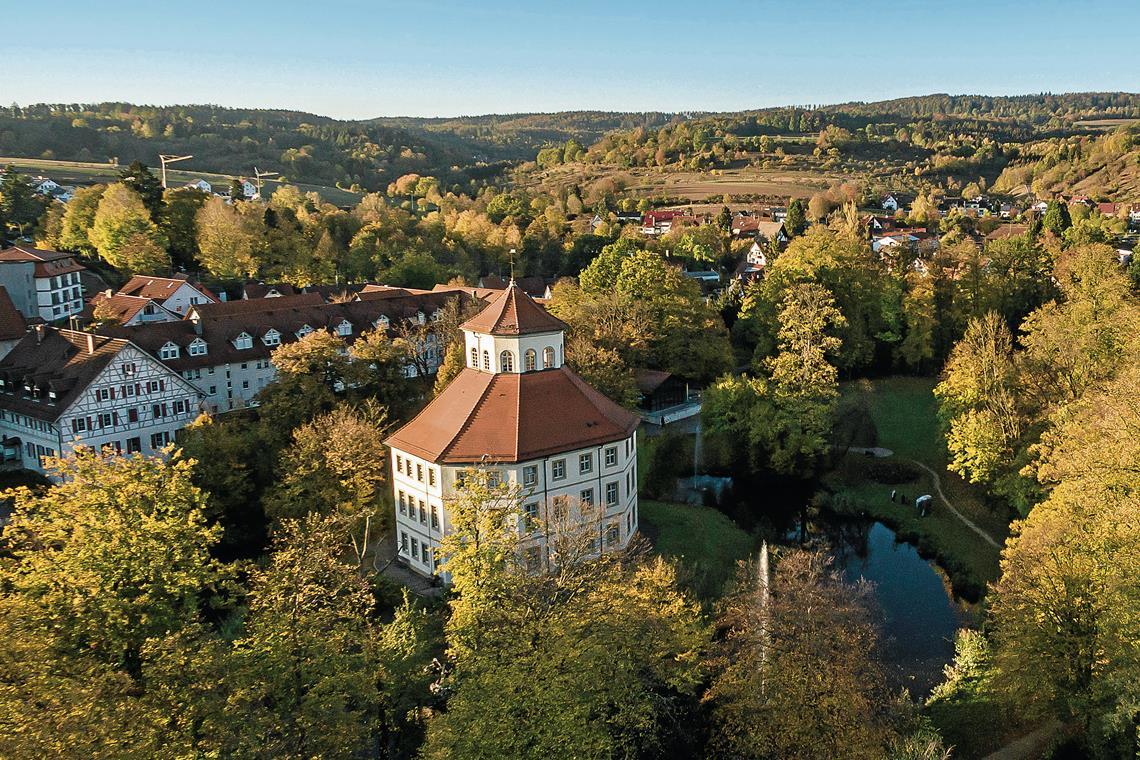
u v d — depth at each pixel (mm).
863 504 83875
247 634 43844
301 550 43750
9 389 91812
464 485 48969
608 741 36531
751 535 76312
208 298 137750
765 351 119500
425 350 108500
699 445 94688
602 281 123938
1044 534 49906
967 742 46031
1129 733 39781
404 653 44625
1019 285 130750
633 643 40562
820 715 38906
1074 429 57844
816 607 42375
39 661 34406
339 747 34438
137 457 48188
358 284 173750
